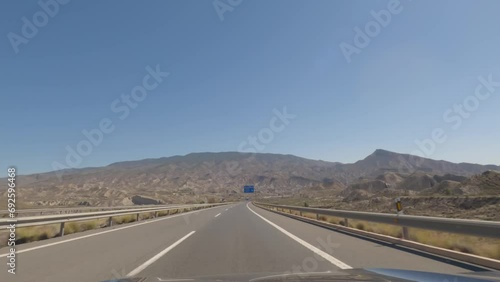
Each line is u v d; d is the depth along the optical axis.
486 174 73.56
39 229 17.06
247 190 123.19
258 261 9.78
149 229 20.77
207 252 11.59
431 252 10.58
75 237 16.55
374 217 15.45
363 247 12.02
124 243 14.18
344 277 4.03
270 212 43.62
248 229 19.98
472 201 44.78
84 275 8.30
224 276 4.48
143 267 9.15
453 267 8.31
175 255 11.03
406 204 53.16
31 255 11.23
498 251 9.44
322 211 23.94
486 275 4.21
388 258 9.74
